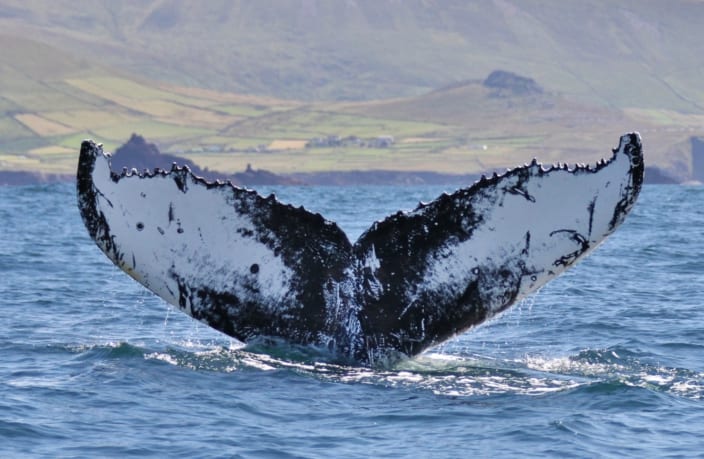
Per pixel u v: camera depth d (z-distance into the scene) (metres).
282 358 41.81
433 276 40.75
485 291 40.22
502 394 41.72
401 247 41.09
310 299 41.53
